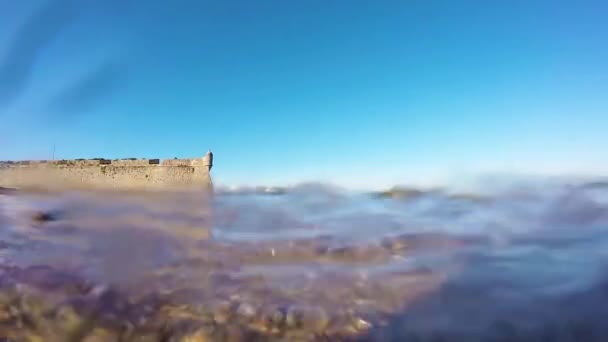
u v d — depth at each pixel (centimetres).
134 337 237
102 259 367
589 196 791
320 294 287
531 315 235
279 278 320
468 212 686
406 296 277
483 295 270
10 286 287
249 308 263
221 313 259
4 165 2478
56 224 569
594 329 217
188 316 256
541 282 286
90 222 591
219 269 341
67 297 274
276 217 682
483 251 378
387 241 446
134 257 376
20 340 228
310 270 341
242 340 229
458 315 245
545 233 454
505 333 219
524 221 542
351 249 407
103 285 297
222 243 446
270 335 235
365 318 248
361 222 603
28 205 855
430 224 564
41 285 291
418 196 1001
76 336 236
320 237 482
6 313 253
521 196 820
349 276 320
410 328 236
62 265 343
